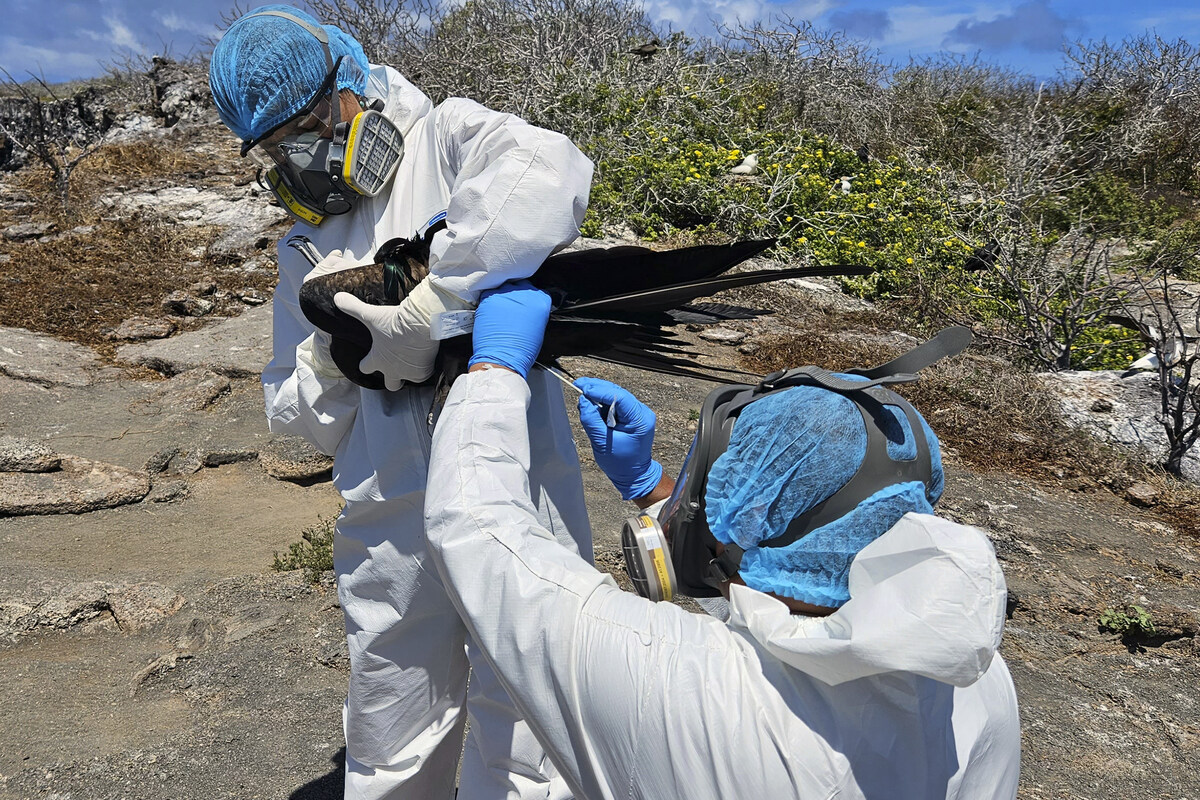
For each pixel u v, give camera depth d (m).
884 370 1.21
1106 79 19.50
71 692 3.01
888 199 10.27
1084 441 6.11
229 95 1.84
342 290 1.70
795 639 1.01
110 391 5.77
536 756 1.88
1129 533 4.99
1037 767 3.04
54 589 3.47
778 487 1.10
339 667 3.21
